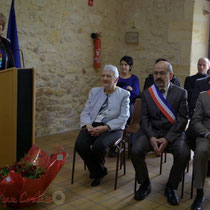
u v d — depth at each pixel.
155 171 3.22
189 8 4.86
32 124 2.67
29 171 2.38
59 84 4.77
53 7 4.51
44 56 4.49
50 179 2.39
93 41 5.20
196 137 2.67
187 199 2.61
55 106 4.77
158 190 2.76
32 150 2.59
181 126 2.65
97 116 2.93
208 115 2.63
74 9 4.81
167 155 3.78
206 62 3.98
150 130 2.68
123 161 3.26
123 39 5.68
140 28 5.46
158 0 5.20
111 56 5.61
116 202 2.51
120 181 2.95
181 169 2.54
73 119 5.09
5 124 2.55
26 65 4.28
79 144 2.78
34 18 4.29
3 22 2.88
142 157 2.59
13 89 2.50
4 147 2.59
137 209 2.40
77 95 5.09
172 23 5.08
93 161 2.87
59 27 4.64
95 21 5.18
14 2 4.02
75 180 2.94
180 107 2.70
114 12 5.53
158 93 2.74
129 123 3.74
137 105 3.38
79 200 2.52
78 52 4.98
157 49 5.31
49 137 4.55
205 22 5.09
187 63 4.98
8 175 2.20
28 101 2.63
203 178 2.40
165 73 2.67
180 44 5.02
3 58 2.89
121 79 4.06
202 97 2.68
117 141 2.80
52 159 2.42
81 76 5.11
